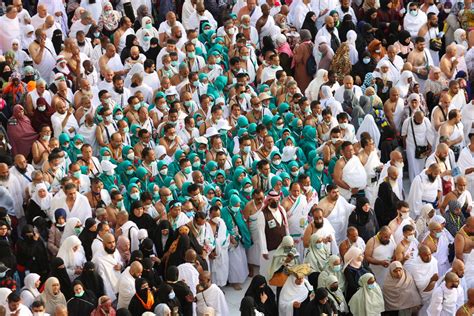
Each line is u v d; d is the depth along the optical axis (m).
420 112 47.72
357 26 55.84
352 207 42.50
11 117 46.38
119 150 44.69
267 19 55.34
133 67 50.84
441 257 40.78
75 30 54.16
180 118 46.78
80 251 38.56
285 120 47.66
